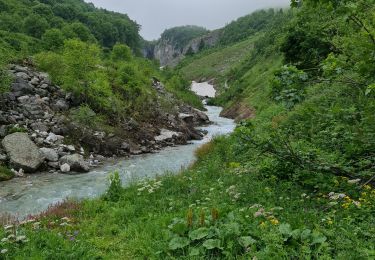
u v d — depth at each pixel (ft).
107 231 29.19
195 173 47.96
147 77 170.19
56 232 28.25
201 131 130.52
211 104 285.43
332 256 18.97
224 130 138.92
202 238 22.79
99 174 68.49
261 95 161.38
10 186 59.00
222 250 21.06
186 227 24.22
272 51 273.33
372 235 19.61
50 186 59.47
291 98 25.13
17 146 70.18
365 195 25.17
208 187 38.65
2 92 83.92
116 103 107.14
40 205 49.49
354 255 17.84
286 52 109.29
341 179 29.25
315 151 31.45
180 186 41.09
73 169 70.85
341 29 33.96
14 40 200.95
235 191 33.01
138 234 27.04
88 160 78.07
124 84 127.85
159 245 23.39
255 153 44.88
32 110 85.66
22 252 23.73
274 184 32.94
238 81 282.15
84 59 99.45
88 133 87.04
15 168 67.26
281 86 26.09
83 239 26.99
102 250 25.58
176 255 22.31
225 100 269.85
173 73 313.94
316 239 19.62
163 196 38.09
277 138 30.78
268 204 28.40
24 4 411.54
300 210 25.38
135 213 33.45
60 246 25.18
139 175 67.15
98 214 34.88
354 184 27.07
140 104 120.37
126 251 24.89
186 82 272.72
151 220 30.22
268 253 19.27
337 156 31.30
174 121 122.62
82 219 33.88
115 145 88.33
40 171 69.62
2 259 23.00
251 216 24.57
